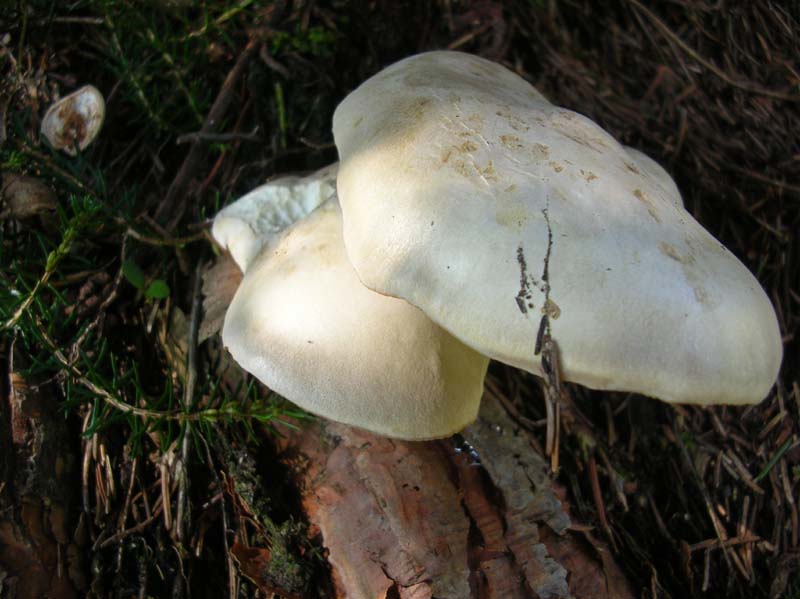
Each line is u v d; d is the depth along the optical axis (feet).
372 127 0.71
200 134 1.01
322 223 0.80
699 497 0.97
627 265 0.61
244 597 0.81
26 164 0.91
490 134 0.67
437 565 0.77
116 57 1.02
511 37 1.19
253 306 0.77
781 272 1.05
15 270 0.83
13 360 0.83
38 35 1.03
